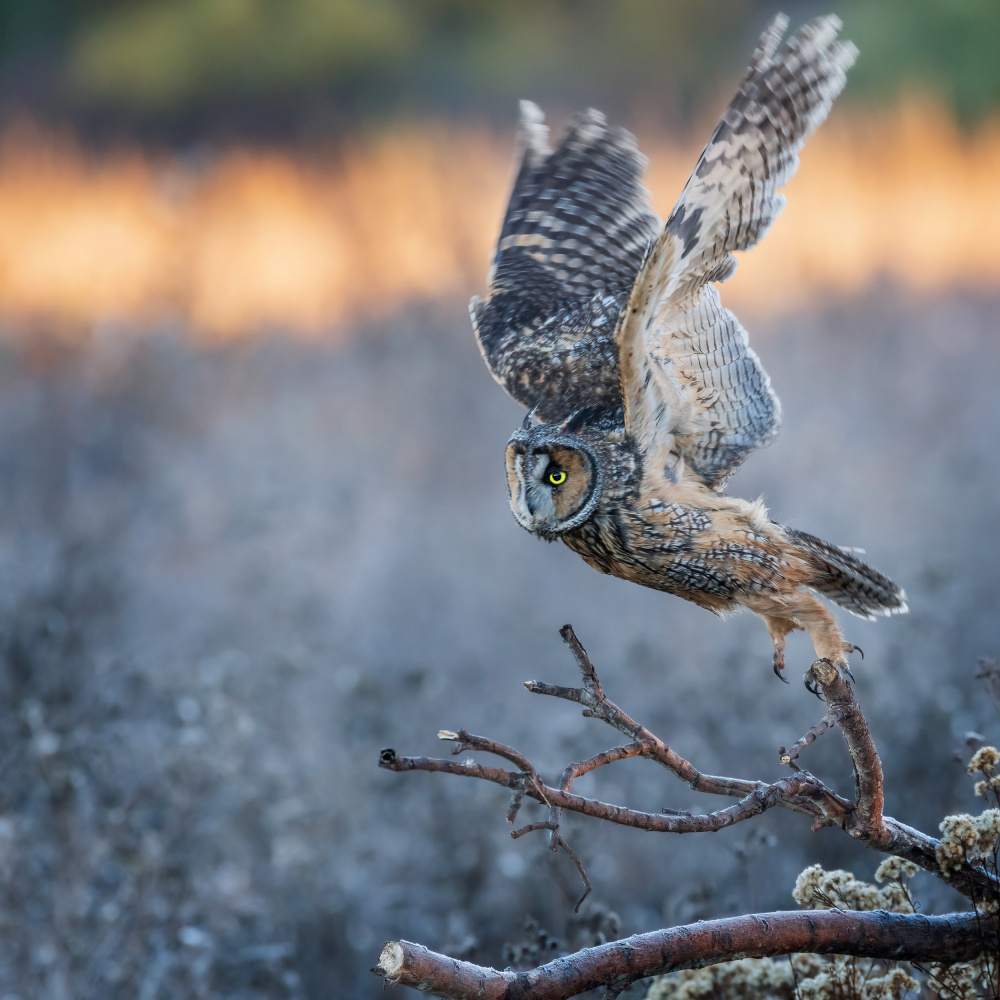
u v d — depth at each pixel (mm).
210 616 13758
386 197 28906
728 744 10016
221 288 26047
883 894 5676
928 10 35000
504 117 40344
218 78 40500
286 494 16766
